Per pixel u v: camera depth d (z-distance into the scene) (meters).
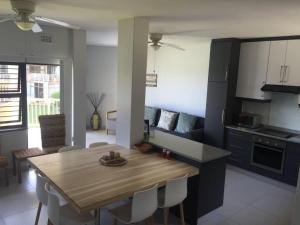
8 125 4.55
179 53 6.66
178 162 3.24
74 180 2.58
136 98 3.67
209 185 3.31
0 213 3.30
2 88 4.38
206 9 2.84
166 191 2.64
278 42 4.66
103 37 5.81
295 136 4.54
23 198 3.68
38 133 4.94
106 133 7.52
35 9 3.08
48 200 2.40
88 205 2.14
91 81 7.79
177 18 3.38
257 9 2.73
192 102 6.48
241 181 4.66
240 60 5.23
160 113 6.91
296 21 3.27
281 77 4.66
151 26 3.97
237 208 3.71
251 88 5.11
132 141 3.72
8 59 4.30
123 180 2.64
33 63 4.55
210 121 5.52
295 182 4.32
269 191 4.30
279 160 4.51
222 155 3.27
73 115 5.04
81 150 3.54
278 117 5.10
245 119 5.17
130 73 3.59
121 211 2.64
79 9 3.07
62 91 4.91
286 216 3.55
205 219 3.39
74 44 4.80
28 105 4.70
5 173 3.99
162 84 7.22
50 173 2.73
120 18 3.55
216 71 5.30
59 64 4.81
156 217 3.40
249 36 4.77
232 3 2.54
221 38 5.13
